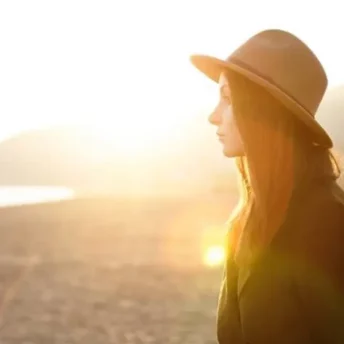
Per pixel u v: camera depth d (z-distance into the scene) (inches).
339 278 92.6
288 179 97.7
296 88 100.3
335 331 92.4
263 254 97.2
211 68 108.3
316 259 93.4
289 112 98.4
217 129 106.7
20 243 1337.4
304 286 93.7
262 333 96.3
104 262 1003.3
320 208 95.3
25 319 562.3
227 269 106.4
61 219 2058.3
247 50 102.4
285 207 97.2
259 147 98.6
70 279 821.2
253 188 99.0
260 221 98.4
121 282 789.9
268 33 103.1
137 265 956.6
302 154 98.6
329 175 99.1
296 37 102.9
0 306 625.3
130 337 491.5
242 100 99.8
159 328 518.9
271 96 98.7
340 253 93.4
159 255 1091.3
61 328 526.6
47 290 729.6
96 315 579.8
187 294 692.7
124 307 617.6
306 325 94.0
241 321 99.4
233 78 101.0
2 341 479.8
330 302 92.3
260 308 96.4
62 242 1349.7
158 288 737.6
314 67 102.0
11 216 2187.5
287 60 100.7
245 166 107.3
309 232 94.5
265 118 98.6
